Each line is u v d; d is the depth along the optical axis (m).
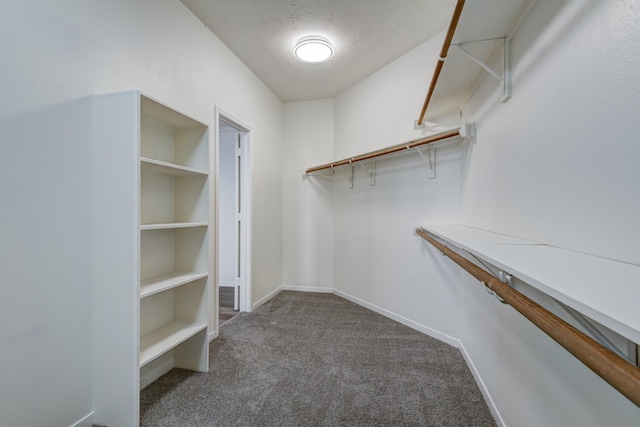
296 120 3.71
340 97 3.47
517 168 1.24
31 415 1.14
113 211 1.33
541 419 0.96
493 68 1.49
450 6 2.00
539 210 1.06
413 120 2.54
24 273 1.11
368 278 3.07
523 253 0.84
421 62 2.45
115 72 1.47
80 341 1.30
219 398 1.58
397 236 2.73
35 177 1.14
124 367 1.33
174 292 1.89
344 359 1.99
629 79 0.65
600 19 0.75
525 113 1.17
